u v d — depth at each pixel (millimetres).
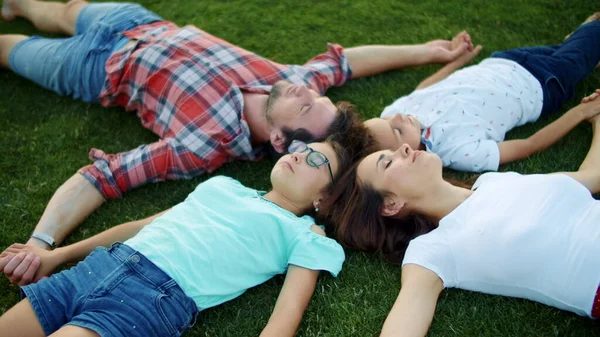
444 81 2969
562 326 2102
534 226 2098
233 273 2234
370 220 2400
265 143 2902
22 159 2900
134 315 1969
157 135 3082
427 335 2125
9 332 1931
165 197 2752
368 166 2406
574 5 3652
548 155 2779
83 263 2125
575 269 2012
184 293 2111
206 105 2812
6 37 3322
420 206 2369
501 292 2176
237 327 2197
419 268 2135
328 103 2758
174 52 2975
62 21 3520
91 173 2625
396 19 3699
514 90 2885
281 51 3531
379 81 3332
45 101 3266
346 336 2131
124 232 2381
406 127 2658
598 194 2568
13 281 2256
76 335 1859
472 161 2680
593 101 2812
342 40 3578
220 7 3840
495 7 3721
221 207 2375
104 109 3213
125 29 3217
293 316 2086
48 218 2477
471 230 2166
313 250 2268
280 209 2406
